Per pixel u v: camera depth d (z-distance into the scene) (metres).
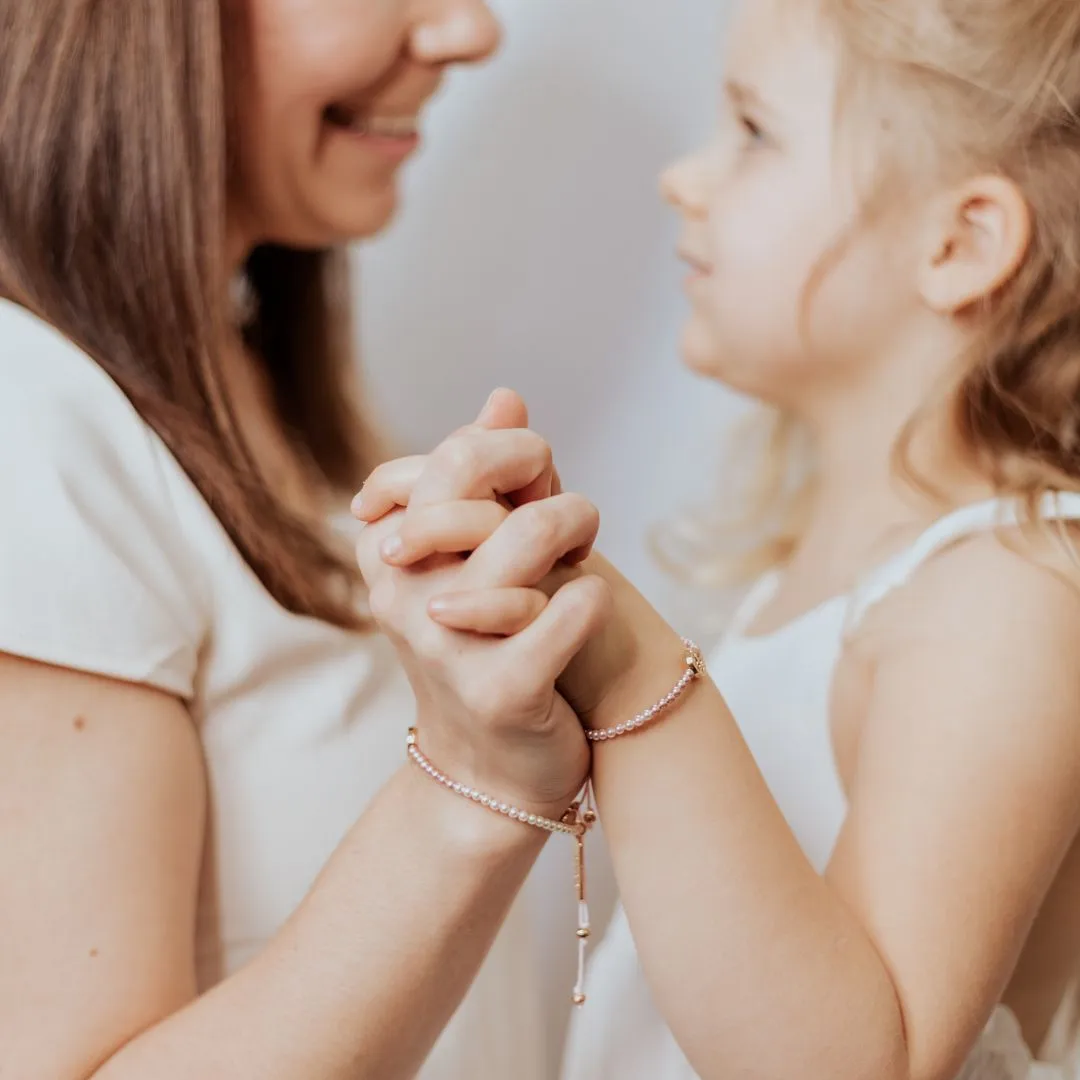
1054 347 0.75
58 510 0.53
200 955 0.62
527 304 1.33
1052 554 0.66
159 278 0.64
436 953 0.51
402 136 0.78
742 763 0.54
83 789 0.51
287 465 0.85
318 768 0.64
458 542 0.47
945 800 0.59
